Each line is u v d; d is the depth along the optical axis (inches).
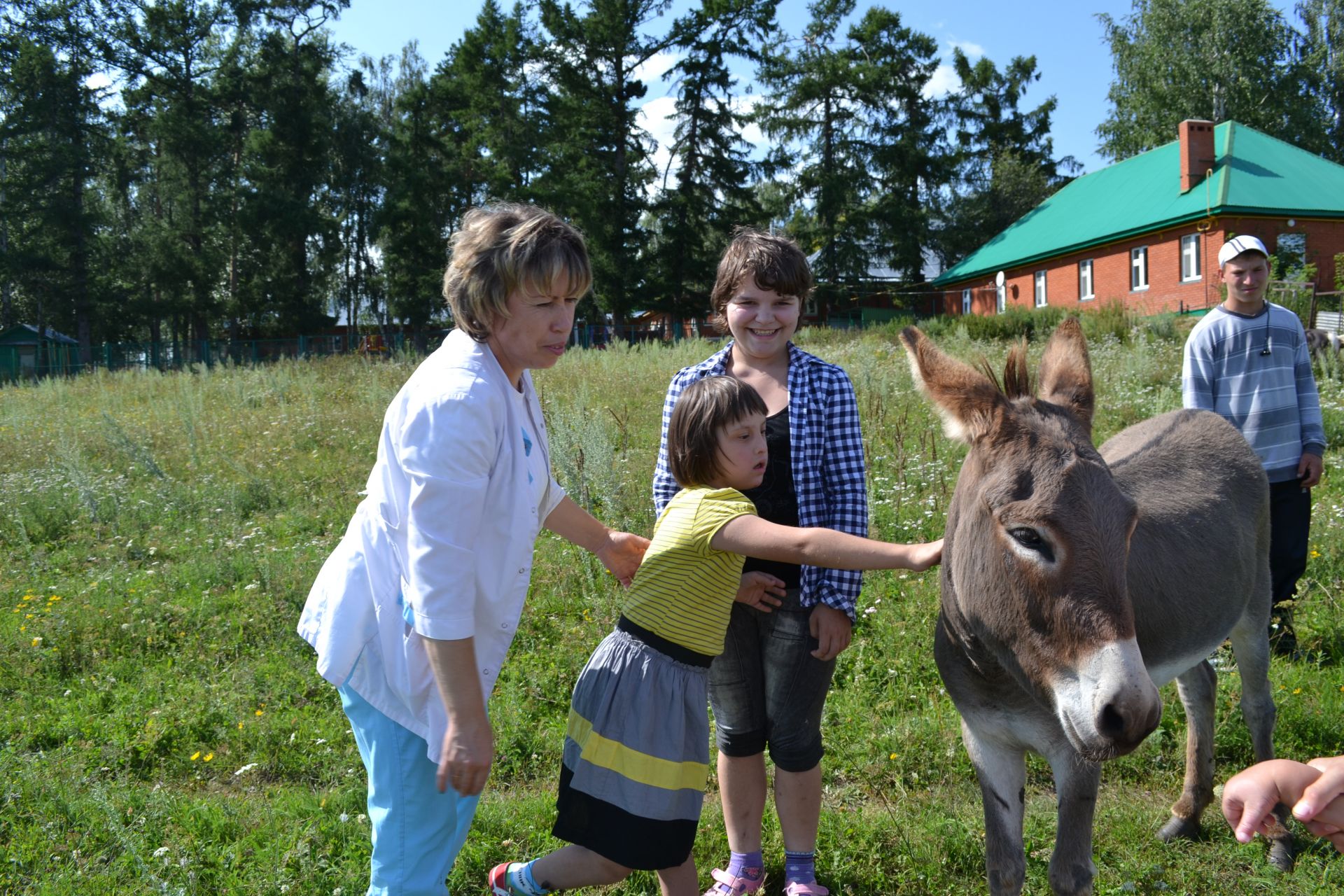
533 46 1769.2
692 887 113.3
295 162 1855.3
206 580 247.3
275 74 1850.4
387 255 1839.3
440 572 87.0
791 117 2011.6
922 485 278.7
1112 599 85.7
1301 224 1178.0
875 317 1844.2
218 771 165.0
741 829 128.4
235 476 352.8
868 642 196.9
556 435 293.3
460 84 1958.7
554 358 96.8
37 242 1734.7
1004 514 92.5
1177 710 170.6
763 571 121.6
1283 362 187.6
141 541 286.0
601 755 107.2
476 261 91.0
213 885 130.8
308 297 1887.3
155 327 2031.3
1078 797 105.7
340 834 141.1
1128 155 1889.8
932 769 157.6
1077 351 113.8
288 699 185.9
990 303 1674.5
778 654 122.4
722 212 1770.4
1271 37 1748.3
